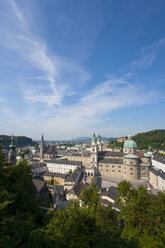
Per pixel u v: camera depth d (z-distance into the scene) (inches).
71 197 3107.8
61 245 824.3
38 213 1614.2
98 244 928.3
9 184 1648.6
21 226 901.2
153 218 1344.7
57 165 6117.1
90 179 4719.5
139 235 1304.1
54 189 3489.2
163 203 1369.3
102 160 5925.2
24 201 1544.0
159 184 4190.5
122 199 2218.3
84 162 6939.0
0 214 907.4
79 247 870.4
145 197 1558.8
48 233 925.8
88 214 1106.1
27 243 804.0
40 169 5772.6
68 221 938.1
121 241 994.7
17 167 2129.7
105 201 2753.4
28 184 2034.9
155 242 1144.2
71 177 4136.3
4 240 760.3
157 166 6387.8
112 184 4576.8
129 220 1449.3
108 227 1250.6
